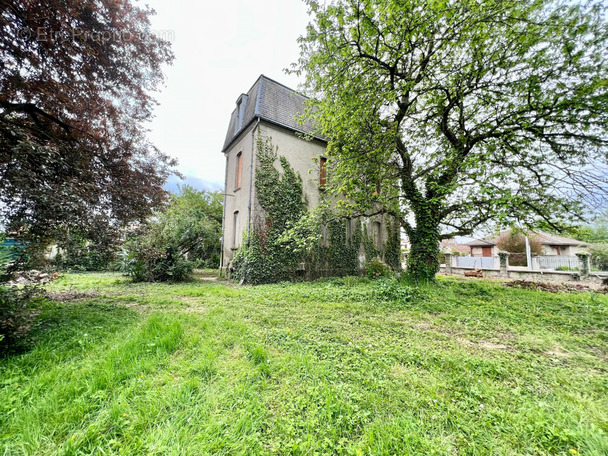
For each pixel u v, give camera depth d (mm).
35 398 1889
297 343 3139
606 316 4477
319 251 10852
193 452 1445
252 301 5695
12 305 2742
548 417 1769
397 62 6238
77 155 4496
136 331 3326
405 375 2387
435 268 7820
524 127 6438
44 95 4379
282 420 1748
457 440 1594
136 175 5656
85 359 2541
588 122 5773
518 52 6020
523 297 6156
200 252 16969
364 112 6598
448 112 7512
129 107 5562
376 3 5223
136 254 6266
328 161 8125
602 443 1481
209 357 2650
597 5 5055
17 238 3156
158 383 2176
